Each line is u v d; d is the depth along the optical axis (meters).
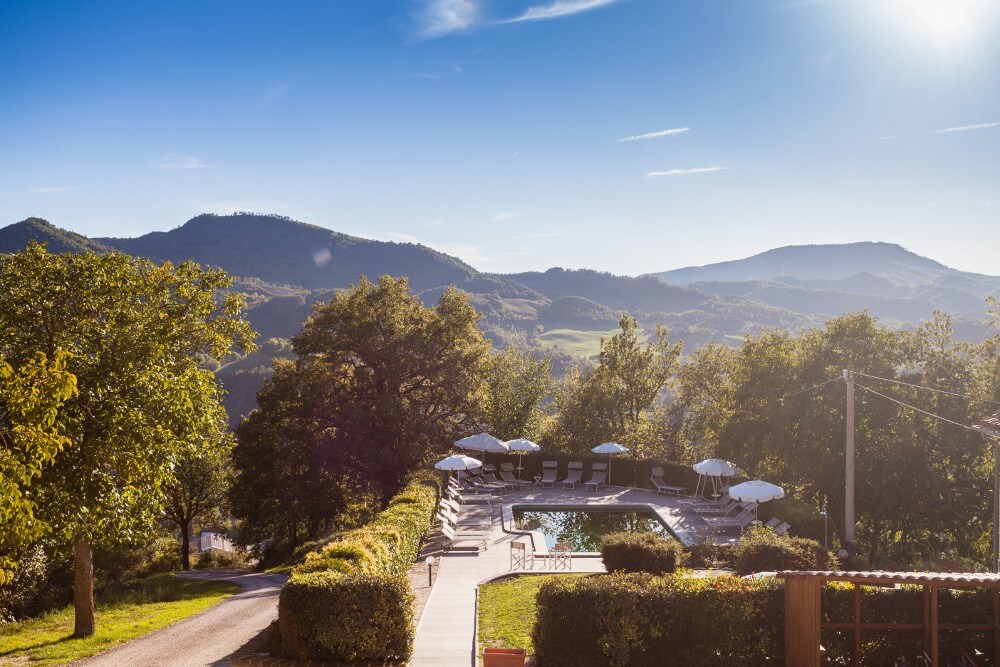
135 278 16.09
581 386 51.97
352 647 11.76
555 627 11.91
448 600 16.72
